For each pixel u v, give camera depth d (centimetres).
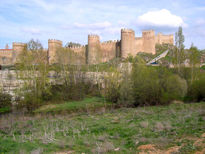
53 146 1193
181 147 980
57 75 4203
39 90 3472
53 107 3378
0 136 1482
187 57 4112
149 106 3180
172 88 3319
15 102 3434
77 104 3597
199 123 1395
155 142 1096
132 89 3312
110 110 2953
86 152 1066
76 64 4525
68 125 1825
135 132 1374
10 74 3641
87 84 4562
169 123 1506
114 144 1157
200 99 3541
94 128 1611
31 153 1057
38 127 1844
